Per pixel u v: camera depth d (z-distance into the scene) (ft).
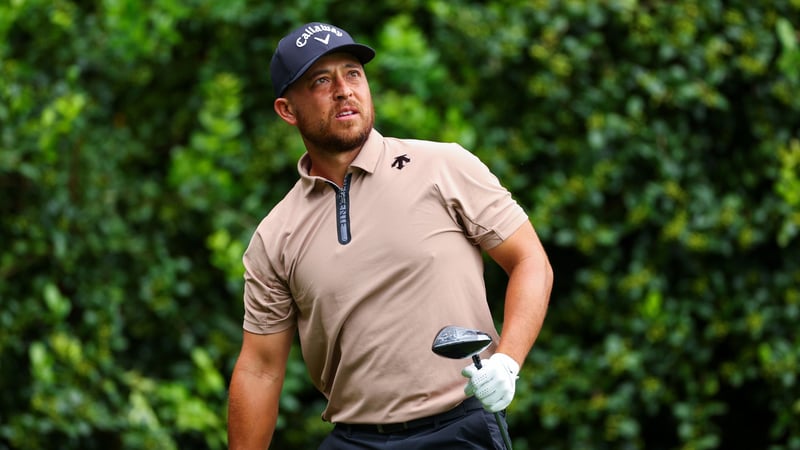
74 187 75.05
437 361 41.27
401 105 76.13
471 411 41.45
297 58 42.14
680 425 77.05
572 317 79.71
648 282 77.25
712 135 80.48
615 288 78.74
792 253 78.13
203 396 76.43
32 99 74.38
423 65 76.23
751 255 79.10
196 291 81.46
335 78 42.16
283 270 43.45
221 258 74.95
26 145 70.90
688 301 77.56
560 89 77.82
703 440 76.18
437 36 80.38
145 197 79.61
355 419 42.47
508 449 41.14
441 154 42.32
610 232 76.84
